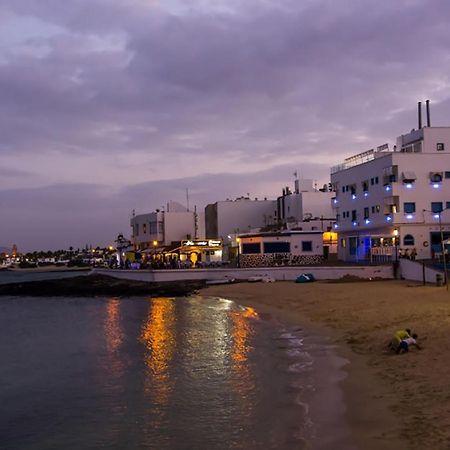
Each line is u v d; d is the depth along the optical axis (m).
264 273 65.38
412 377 19.25
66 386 22.80
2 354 30.92
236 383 21.48
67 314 51.44
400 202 62.62
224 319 40.88
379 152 73.62
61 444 16.08
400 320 30.91
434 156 63.41
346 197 75.31
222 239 99.00
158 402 19.56
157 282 69.00
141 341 33.34
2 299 71.56
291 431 15.58
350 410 16.72
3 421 18.33
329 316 36.56
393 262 58.56
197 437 15.83
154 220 112.06
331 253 80.31
